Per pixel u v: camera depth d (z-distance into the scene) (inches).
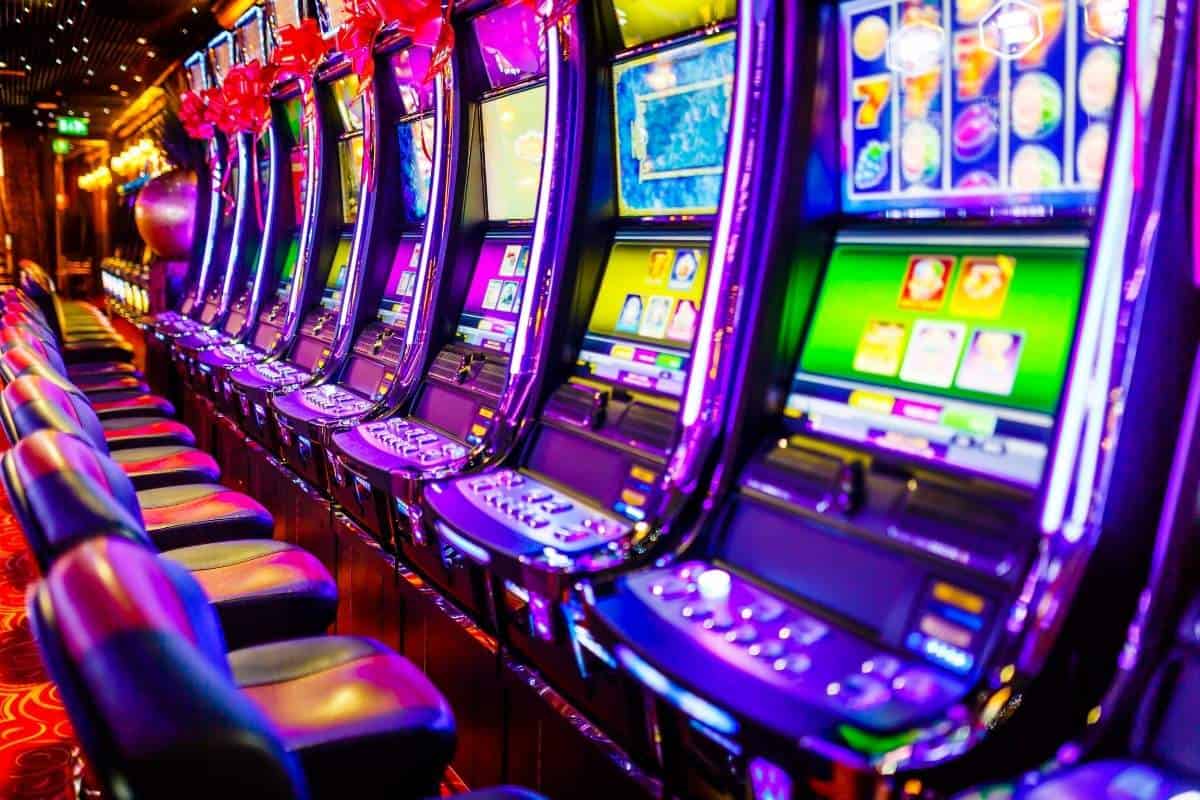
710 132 88.1
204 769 33.3
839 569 63.5
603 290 100.8
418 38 124.6
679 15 87.3
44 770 107.4
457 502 89.0
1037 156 61.3
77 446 62.9
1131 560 50.6
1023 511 56.4
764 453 73.1
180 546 117.8
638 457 85.4
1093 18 57.5
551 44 98.2
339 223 189.0
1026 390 60.7
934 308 67.3
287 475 162.9
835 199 74.3
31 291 306.8
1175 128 47.1
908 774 46.8
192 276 314.0
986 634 53.7
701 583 67.3
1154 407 49.5
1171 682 48.6
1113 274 48.6
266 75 207.9
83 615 36.2
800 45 70.3
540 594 72.8
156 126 483.2
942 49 65.6
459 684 104.7
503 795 61.4
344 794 69.1
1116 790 45.2
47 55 419.2
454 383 122.7
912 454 64.2
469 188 129.7
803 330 75.5
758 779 58.6
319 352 175.2
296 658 80.2
